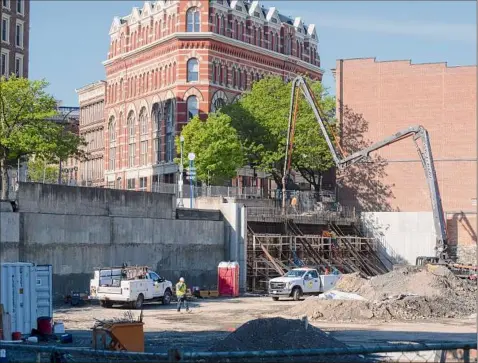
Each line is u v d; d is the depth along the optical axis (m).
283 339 24.25
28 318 29.66
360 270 76.25
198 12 94.25
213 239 62.66
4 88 64.81
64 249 49.94
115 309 44.66
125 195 55.12
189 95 93.44
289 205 76.44
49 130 66.88
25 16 92.12
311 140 81.88
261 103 84.25
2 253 45.56
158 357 14.28
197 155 79.06
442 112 82.06
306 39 113.19
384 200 84.06
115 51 109.50
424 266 55.91
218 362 19.78
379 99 84.62
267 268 64.12
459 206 80.50
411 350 14.34
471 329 35.00
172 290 52.84
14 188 65.06
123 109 106.56
